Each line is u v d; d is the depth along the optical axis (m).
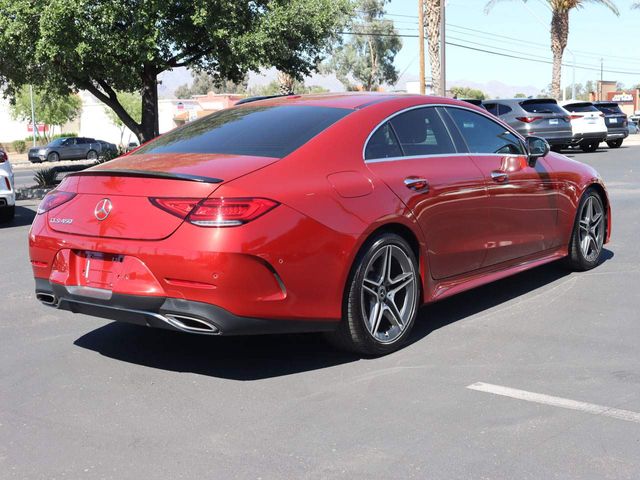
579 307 5.33
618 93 87.31
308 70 20.59
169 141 4.61
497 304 5.47
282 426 3.36
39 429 3.38
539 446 3.10
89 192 4.08
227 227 3.61
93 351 4.52
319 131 4.25
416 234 4.47
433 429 3.29
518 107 21.03
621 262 6.85
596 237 6.54
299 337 4.73
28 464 3.03
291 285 3.79
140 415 3.52
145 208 3.81
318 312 3.93
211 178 3.71
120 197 3.92
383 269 4.28
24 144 55.31
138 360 4.34
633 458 2.98
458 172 4.86
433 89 25.19
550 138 20.91
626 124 26.56
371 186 4.22
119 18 16.11
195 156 4.12
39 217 4.34
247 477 2.88
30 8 15.28
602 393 3.69
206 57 19.09
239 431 3.31
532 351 4.36
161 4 15.78
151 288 3.75
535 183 5.58
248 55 17.42
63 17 15.00
